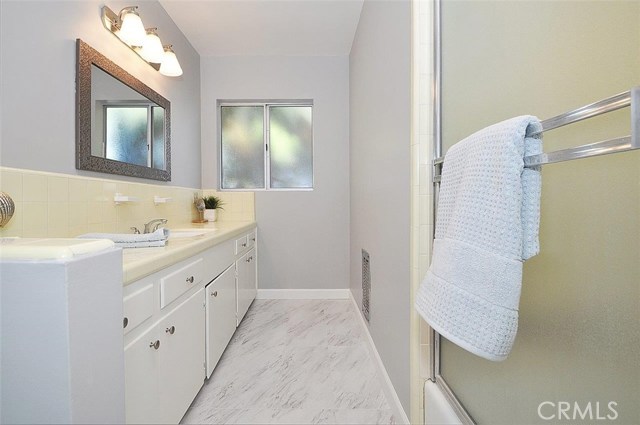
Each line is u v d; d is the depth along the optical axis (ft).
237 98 10.53
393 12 4.85
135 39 5.81
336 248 10.71
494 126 2.20
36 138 3.97
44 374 1.92
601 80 1.73
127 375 3.04
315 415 4.84
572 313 1.97
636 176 1.57
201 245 4.87
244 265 8.51
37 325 1.92
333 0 7.64
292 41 9.62
